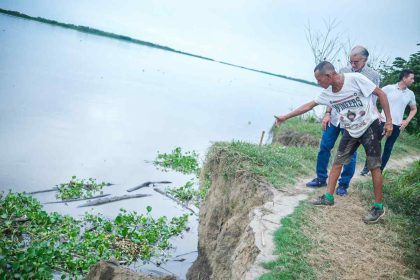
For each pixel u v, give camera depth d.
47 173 13.25
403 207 6.67
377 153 5.51
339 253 4.81
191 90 52.62
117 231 9.60
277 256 4.63
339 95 5.49
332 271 4.41
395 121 8.00
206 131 25.91
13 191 11.41
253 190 7.29
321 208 6.12
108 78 43.91
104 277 5.30
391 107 8.03
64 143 16.94
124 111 27.45
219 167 9.05
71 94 28.94
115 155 16.84
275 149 9.55
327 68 5.36
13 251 7.66
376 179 5.57
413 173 7.65
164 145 20.14
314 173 8.45
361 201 6.73
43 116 20.61
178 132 24.05
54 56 49.56
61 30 125.31
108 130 21.00
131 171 15.20
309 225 5.46
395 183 7.86
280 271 4.29
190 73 88.38
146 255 8.92
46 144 16.22
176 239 10.10
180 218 11.15
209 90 58.28
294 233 5.14
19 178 12.38
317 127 15.76
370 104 5.46
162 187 14.09
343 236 5.27
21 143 15.63
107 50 87.56
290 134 15.51
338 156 5.91
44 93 26.83
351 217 5.93
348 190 7.32
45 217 9.42
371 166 5.55
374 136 5.48
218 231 8.33
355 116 5.47
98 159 15.84
